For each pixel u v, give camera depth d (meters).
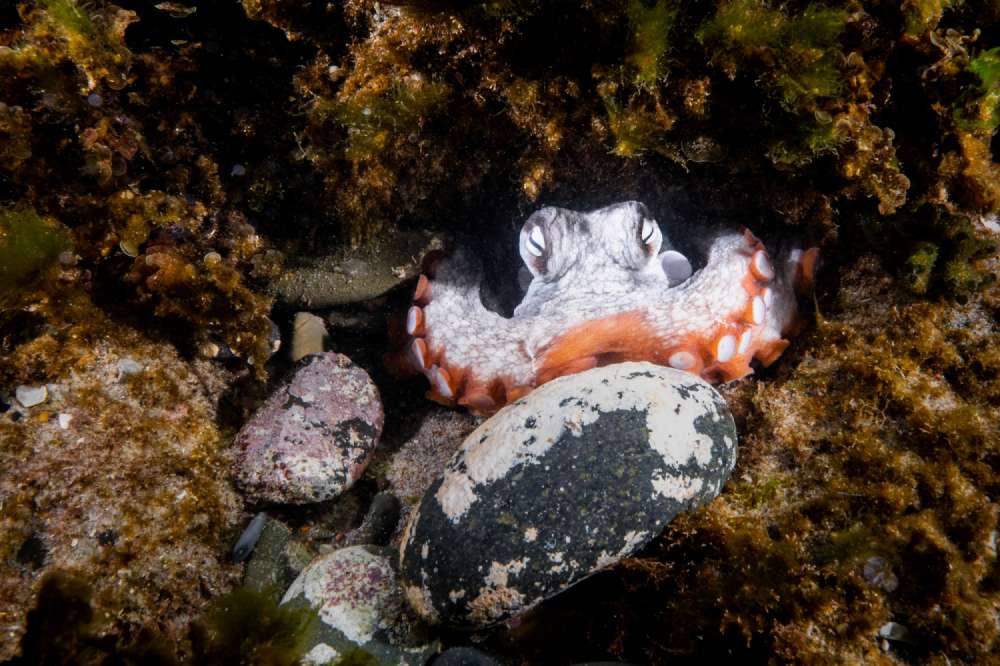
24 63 0.35
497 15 0.33
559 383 0.34
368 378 0.43
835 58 0.33
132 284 0.39
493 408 0.39
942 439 0.33
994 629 0.30
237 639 0.34
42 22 0.35
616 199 0.43
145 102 0.39
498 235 0.46
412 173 0.41
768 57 0.33
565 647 0.35
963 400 0.34
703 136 0.37
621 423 0.32
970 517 0.32
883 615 0.31
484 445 0.33
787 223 0.41
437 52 0.36
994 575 0.31
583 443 0.31
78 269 0.38
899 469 0.33
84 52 0.35
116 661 0.32
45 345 0.36
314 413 0.41
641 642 0.34
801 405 0.36
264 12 0.36
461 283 0.42
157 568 0.35
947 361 0.35
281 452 0.40
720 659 0.32
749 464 0.36
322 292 0.45
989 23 0.35
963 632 0.30
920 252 0.36
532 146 0.39
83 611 0.32
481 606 0.31
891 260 0.38
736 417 0.38
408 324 0.41
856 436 0.34
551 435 0.32
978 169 0.36
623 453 0.31
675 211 0.43
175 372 0.40
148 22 0.38
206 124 0.40
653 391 0.33
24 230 0.36
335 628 0.34
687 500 0.32
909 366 0.35
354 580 0.35
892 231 0.37
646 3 0.33
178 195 0.41
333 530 0.41
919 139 0.36
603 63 0.35
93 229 0.38
